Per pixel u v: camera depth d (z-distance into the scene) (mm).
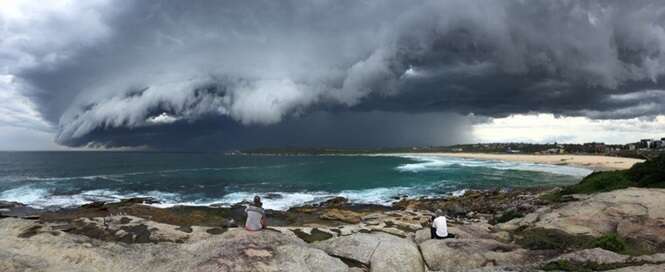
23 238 11562
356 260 10578
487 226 16484
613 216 14594
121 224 15695
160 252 10453
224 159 140500
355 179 54031
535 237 12844
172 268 8945
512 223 17109
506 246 11586
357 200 34562
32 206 30453
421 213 24375
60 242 11180
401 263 10289
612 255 9797
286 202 33156
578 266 9094
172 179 55344
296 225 22203
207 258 8859
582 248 11227
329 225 22109
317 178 56250
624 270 8281
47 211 27672
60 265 9789
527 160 99062
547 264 9523
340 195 37750
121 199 34406
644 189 18312
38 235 11773
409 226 18953
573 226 14266
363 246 11266
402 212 24625
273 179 55094
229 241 10141
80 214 24469
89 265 9805
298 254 9617
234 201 34000
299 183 49469
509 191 37125
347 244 11484
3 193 38125
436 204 30094
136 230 14812
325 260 9641
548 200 23828
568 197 22359
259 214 12664
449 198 33750
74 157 136875
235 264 8484
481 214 25906
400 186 45500
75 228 14945
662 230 12742
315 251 9977
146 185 47312
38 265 9617
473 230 15156
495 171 66000
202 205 30719
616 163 74812
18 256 10000
